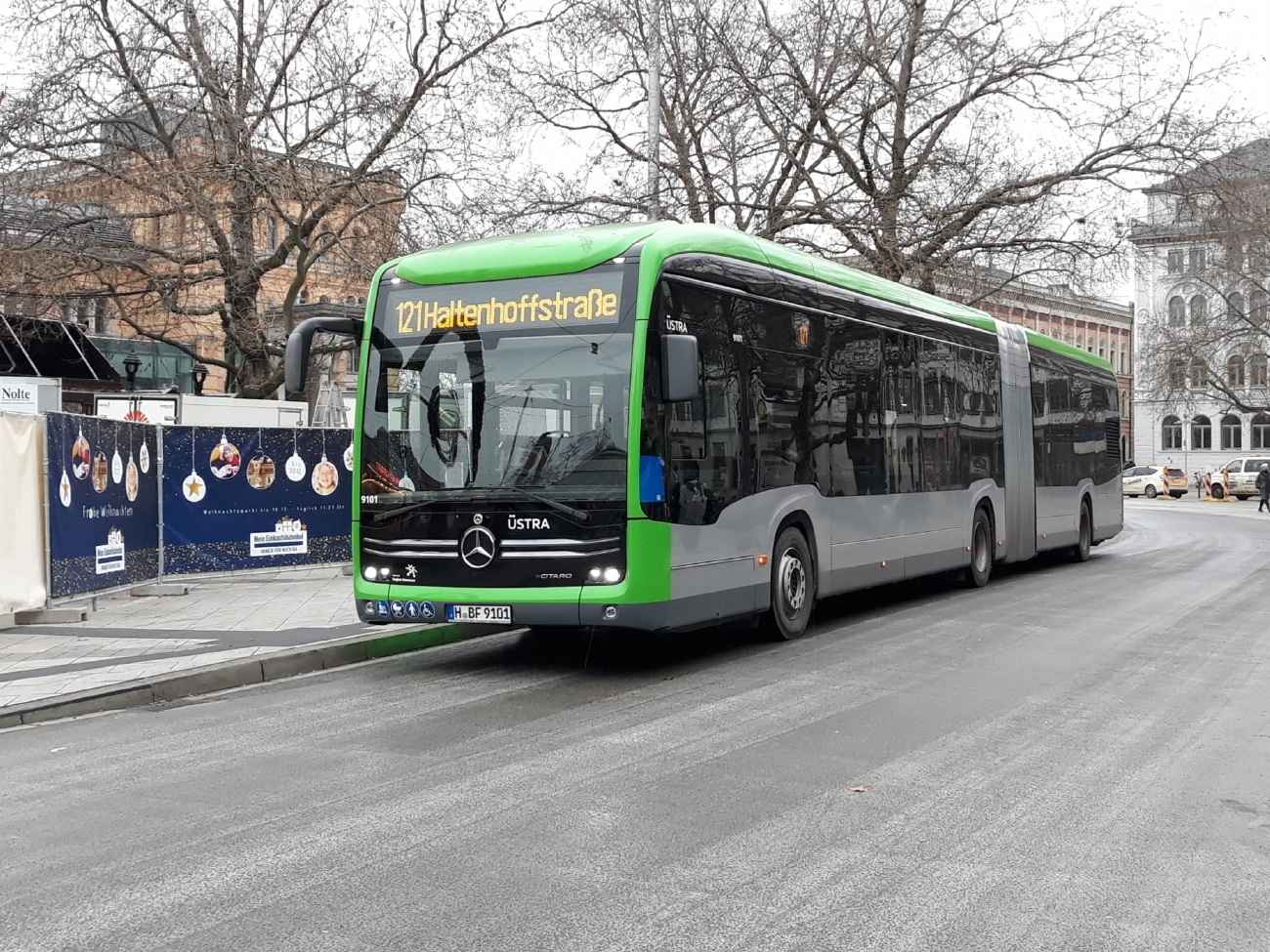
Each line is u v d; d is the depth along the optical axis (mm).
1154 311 72438
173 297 25141
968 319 16516
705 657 10602
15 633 12031
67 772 6773
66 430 13227
